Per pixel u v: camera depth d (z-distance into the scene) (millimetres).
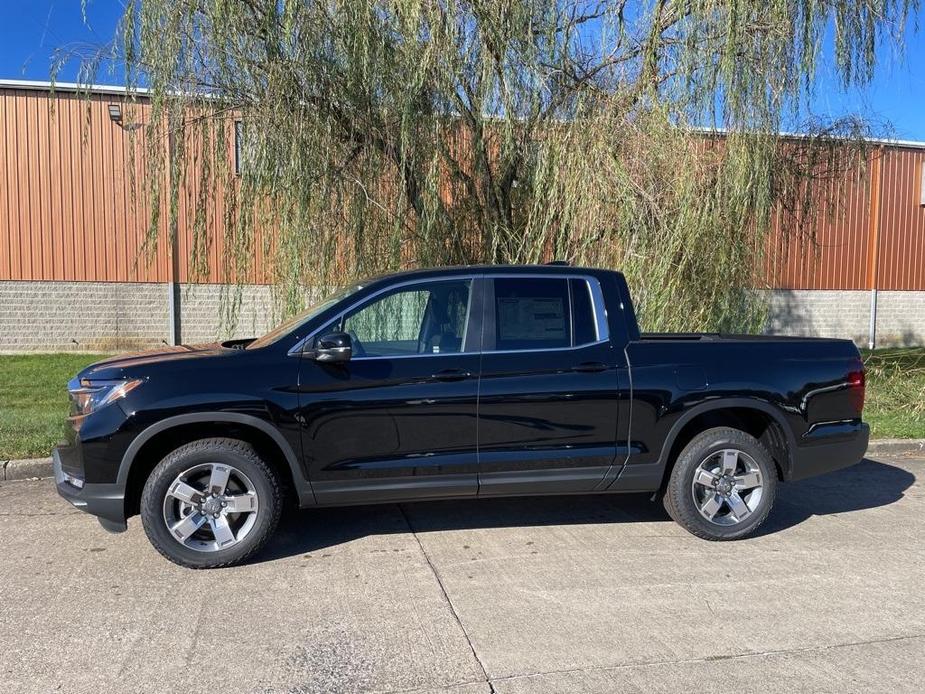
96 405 4078
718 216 7645
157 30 6906
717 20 7371
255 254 7812
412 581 4020
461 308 4508
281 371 4195
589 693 2873
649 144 7562
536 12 7582
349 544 4637
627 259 7590
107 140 14438
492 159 8367
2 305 14430
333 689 2912
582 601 3756
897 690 2898
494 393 4363
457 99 7648
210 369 4160
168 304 15070
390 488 4332
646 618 3555
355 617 3566
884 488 6121
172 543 4102
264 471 4211
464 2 7461
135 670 3055
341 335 4129
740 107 7453
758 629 3441
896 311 19750
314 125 7277
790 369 4770
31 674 3020
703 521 4664
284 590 3896
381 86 7309
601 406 4496
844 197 12984
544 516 5242
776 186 10602
